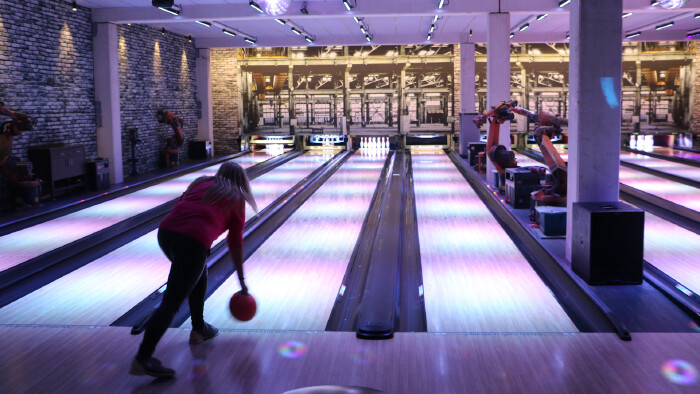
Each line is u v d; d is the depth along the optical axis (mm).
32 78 8086
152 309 3729
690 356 2797
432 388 2490
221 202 2684
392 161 13328
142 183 9945
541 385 2510
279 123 16531
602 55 4242
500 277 4355
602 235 3959
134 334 3162
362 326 3158
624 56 15828
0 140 7262
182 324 3404
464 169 11484
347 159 13938
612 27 4211
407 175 10742
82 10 9336
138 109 11352
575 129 4387
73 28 9086
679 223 6230
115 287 4230
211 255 5027
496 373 2629
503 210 7148
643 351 2857
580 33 4230
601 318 3436
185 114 14117
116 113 9891
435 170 11516
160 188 9469
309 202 7840
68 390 2514
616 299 3717
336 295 3977
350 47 16250
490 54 9484
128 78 10891
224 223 2719
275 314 3604
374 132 16578
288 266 4730
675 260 4738
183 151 14148
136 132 10688
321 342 3008
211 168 12461
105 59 9664
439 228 6152
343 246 5398
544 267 4617
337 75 16375
